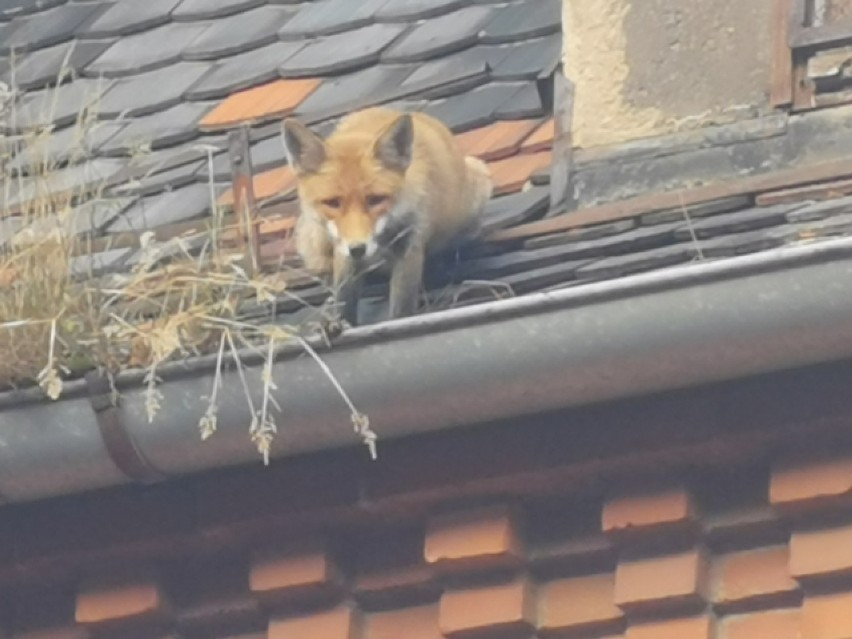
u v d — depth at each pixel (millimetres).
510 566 6031
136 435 6137
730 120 6562
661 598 5816
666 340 5621
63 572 6562
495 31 7926
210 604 6418
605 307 5656
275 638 6301
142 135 8250
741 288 5531
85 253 6797
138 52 8836
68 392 6172
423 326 5816
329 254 7438
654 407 5863
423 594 6188
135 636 6508
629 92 6730
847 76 6418
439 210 7285
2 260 6484
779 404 5719
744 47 6582
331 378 5875
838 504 5656
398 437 6047
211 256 6719
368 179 7410
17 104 8695
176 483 6402
